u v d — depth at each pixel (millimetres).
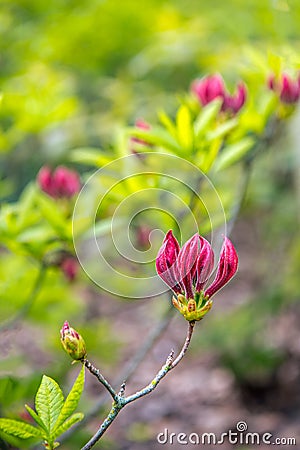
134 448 4574
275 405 5113
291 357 5406
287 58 3266
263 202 5871
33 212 3148
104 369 5348
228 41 5492
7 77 5195
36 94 4309
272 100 3207
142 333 6367
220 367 5586
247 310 5340
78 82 6609
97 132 5625
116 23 5934
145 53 5781
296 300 5551
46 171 3406
